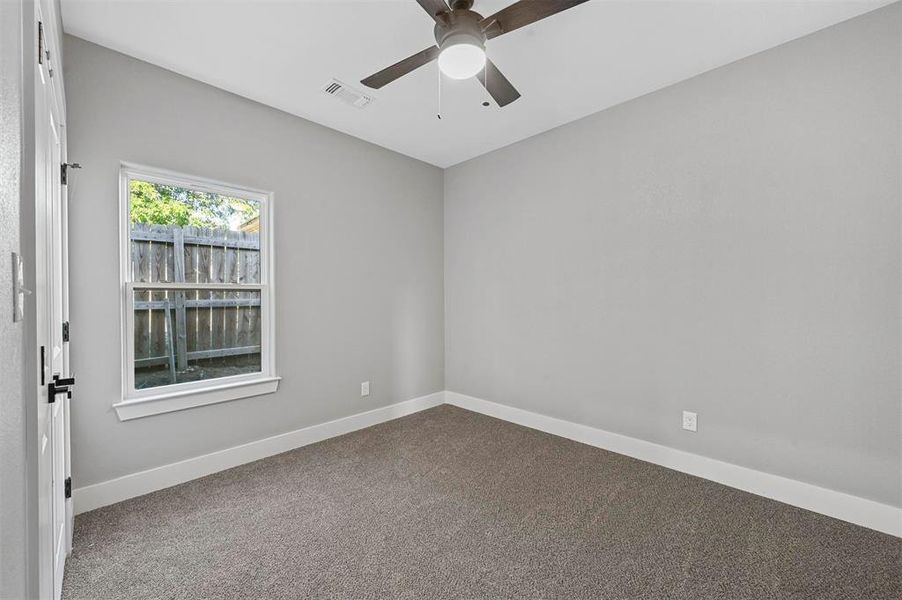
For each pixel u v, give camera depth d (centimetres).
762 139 234
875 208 202
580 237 320
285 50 229
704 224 257
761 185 235
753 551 187
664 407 277
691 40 222
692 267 262
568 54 234
